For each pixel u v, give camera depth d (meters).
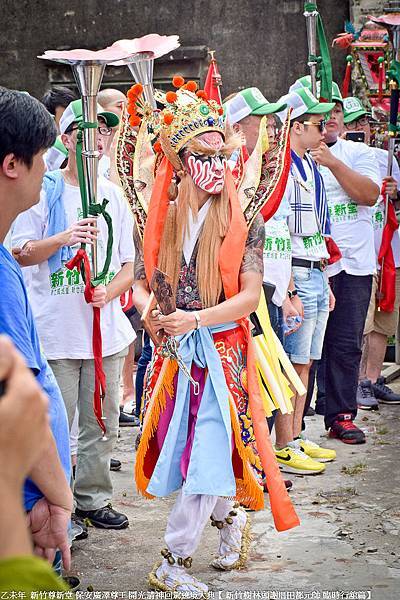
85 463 5.07
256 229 4.17
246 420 4.14
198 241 4.11
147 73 4.84
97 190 4.88
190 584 4.20
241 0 10.32
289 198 6.23
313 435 7.13
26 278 4.98
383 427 7.34
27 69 10.83
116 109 6.84
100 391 4.82
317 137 6.25
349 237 6.91
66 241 4.64
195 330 4.09
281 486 4.13
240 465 4.22
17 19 10.73
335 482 5.95
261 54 10.38
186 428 4.09
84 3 10.62
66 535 2.51
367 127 8.27
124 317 5.21
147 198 4.32
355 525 5.16
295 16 10.28
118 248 5.12
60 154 5.84
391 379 8.88
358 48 8.81
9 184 2.45
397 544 4.88
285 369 4.91
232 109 5.68
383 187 7.91
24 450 1.34
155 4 10.48
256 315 4.70
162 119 3.99
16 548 1.30
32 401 1.34
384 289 7.79
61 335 4.87
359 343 6.92
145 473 4.27
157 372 4.20
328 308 6.50
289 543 4.91
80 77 4.32
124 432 7.21
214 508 4.49
